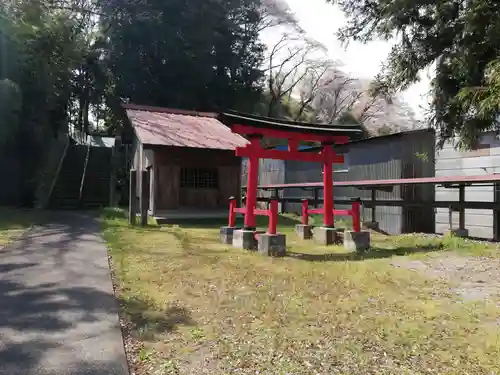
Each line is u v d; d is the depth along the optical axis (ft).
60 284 16.28
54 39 55.72
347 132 28.96
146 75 82.23
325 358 10.06
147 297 14.92
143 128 46.88
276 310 13.61
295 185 49.01
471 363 9.88
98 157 69.72
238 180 49.37
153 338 11.23
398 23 31.14
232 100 90.84
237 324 12.33
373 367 9.65
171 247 26.17
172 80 82.53
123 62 80.94
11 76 50.01
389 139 43.47
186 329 11.90
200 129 51.44
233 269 19.85
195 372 9.28
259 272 19.25
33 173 55.52
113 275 18.20
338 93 140.56
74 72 84.28
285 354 10.25
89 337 10.98
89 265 19.94
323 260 23.03
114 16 80.79
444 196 41.14
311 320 12.76
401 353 10.41
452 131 31.40
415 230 41.65
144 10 79.61
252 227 27.02
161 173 45.14
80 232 31.27
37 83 53.47
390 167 43.16
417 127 56.18
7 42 47.83
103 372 9.02
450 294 15.96
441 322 12.73
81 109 98.12
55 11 65.82
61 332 11.30
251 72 96.12
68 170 62.34
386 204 38.78
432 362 9.94
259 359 9.96
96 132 119.14
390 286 17.01
